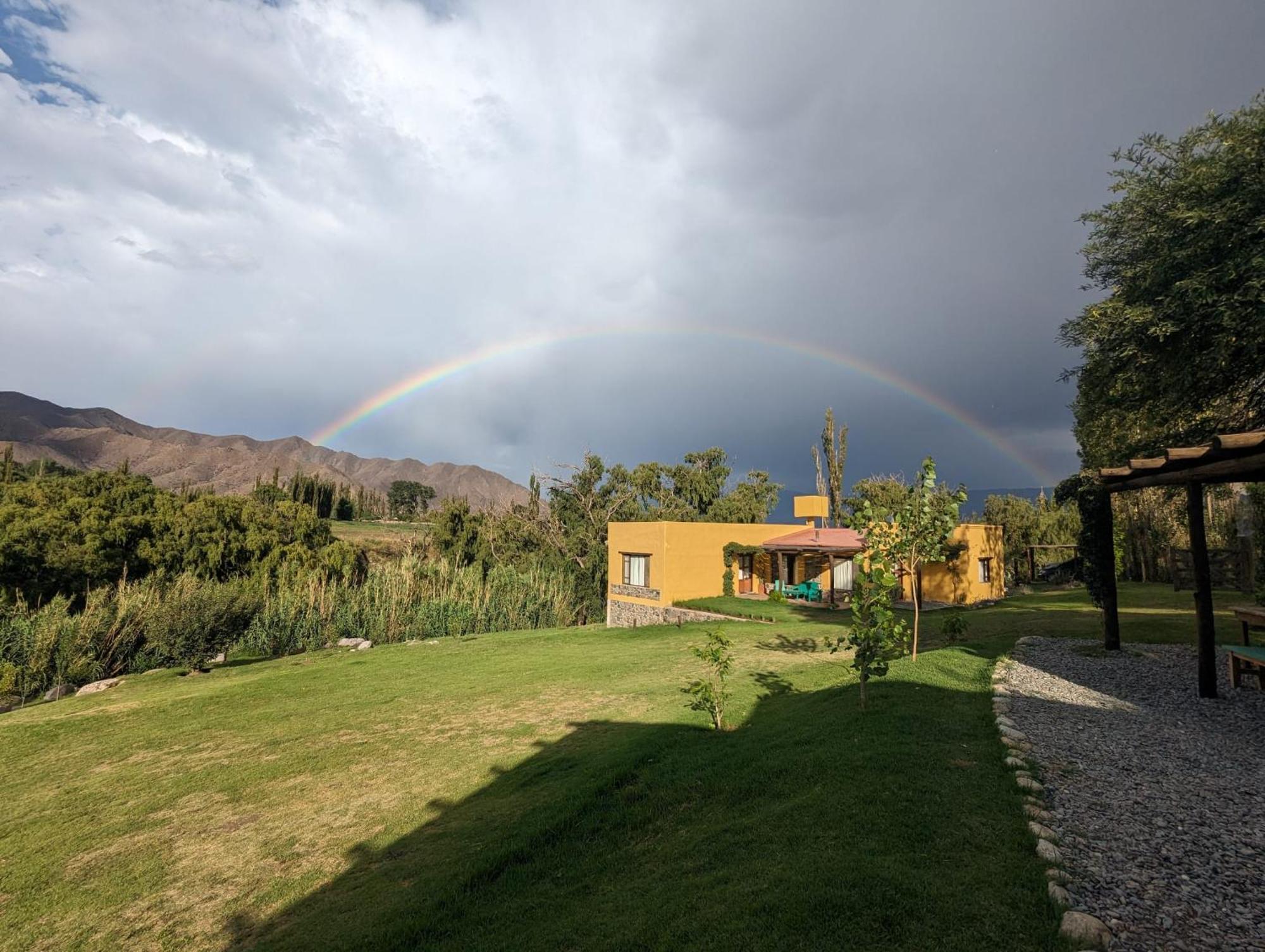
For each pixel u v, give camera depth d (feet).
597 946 10.90
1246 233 29.19
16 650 49.85
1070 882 10.17
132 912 16.35
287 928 14.52
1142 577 80.23
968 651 32.04
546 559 116.47
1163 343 34.45
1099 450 52.21
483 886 14.48
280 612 65.87
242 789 24.89
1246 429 35.65
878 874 10.93
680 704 29.84
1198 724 19.10
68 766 30.19
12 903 17.31
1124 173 38.11
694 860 13.50
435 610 73.46
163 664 57.36
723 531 86.69
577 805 17.79
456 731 30.14
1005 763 15.52
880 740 18.01
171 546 85.92
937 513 29.78
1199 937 8.77
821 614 66.95
